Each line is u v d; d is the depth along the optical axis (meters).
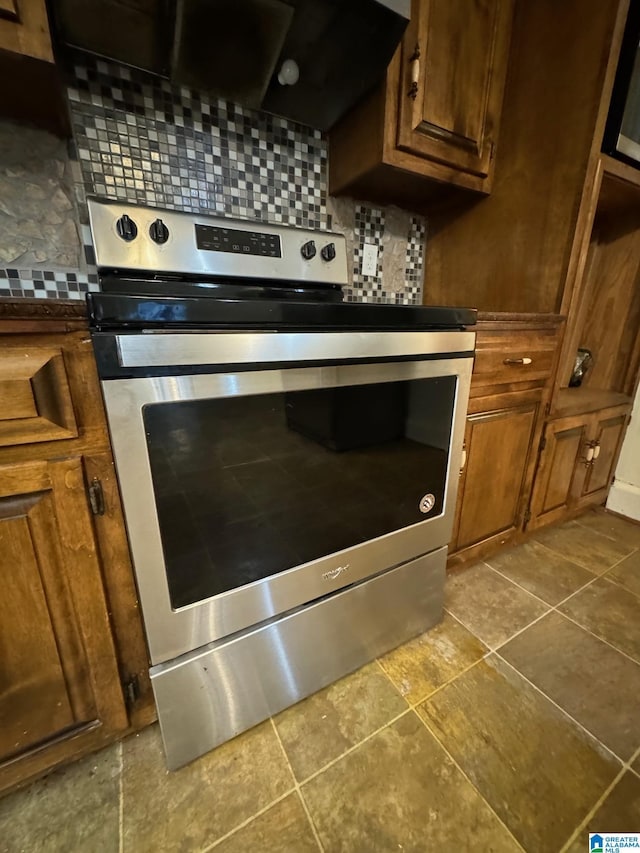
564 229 1.18
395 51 0.95
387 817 0.71
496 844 0.67
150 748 0.83
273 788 0.76
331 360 0.72
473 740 0.84
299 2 0.77
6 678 0.65
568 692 0.96
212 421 0.65
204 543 0.71
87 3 0.72
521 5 1.15
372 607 0.99
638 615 1.21
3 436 0.55
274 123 1.14
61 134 0.90
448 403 0.96
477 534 1.32
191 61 0.86
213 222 0.98
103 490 0.64
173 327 0.58
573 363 1.72
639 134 1.19
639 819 0.71
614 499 1.80
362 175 1.13
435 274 1.57
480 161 1.24
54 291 0.96
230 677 0.80
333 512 0.86
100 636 0.70
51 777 0.77
